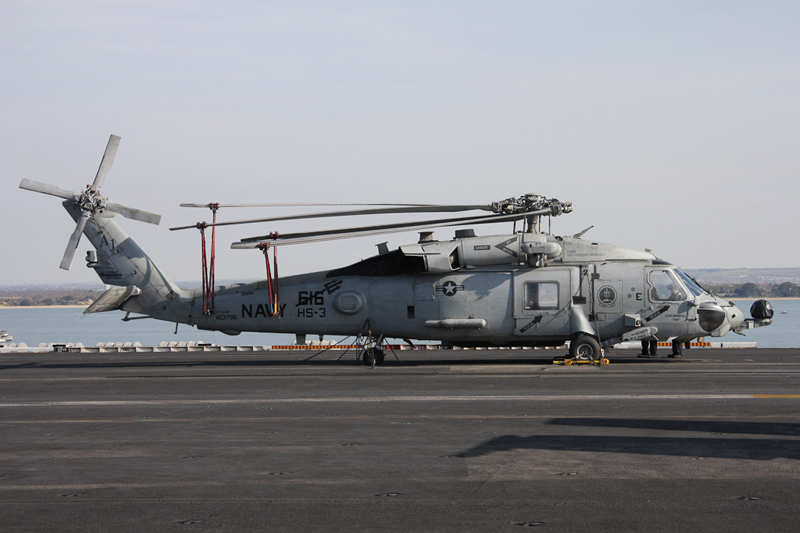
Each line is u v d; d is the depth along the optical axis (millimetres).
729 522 7188
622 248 25047
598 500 7969
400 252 25391
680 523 7168
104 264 26281
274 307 25328
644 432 11672
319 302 25375
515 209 24297
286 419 13500
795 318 170500
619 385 17609
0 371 24156
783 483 8594
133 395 17203
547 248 24094
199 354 32562
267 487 8703
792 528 7004
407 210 24734
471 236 25328
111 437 11969
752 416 13055
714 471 9172
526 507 7754
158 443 11414
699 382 18016
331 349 34969
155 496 8367
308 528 7129
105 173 26016
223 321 25859
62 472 9562
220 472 9477
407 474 9242
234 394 17125
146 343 91312
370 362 24812
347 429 12375
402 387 17906
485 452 10422
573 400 15172
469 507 7773
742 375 19656
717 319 24281
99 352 34219
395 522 7285
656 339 24297
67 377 21734
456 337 25016
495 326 24609
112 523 7375
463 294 24641
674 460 9773
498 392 16625
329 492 8445
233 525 7262
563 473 9156
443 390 17188
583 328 24125
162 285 26188
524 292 24453
